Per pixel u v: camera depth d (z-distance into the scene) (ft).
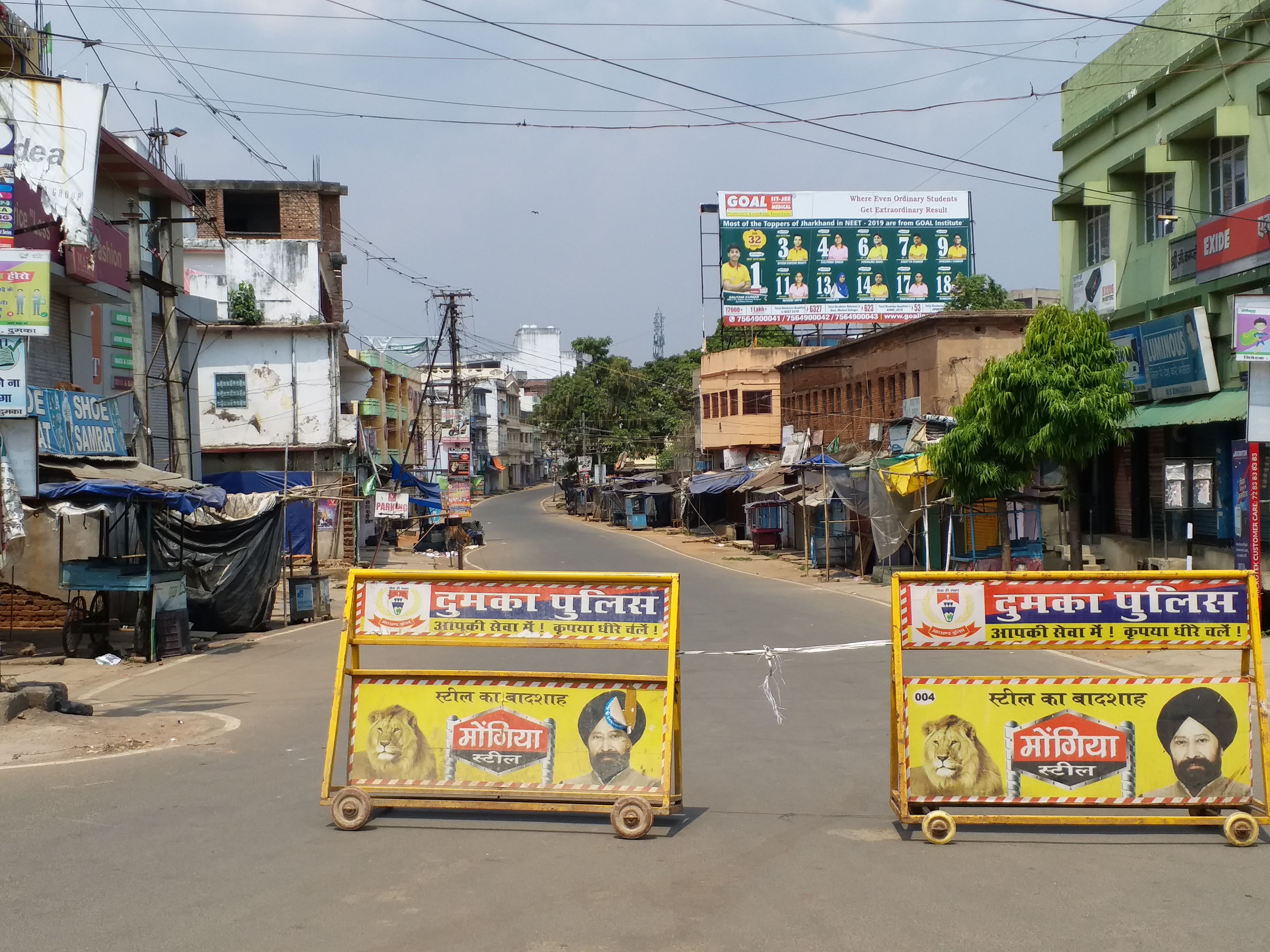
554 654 51.47
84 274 64.75
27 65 64.13
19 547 41.27
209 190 147.54
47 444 53.83
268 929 16.67
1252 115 58.34
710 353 180.96
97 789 25.88
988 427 58.95
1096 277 75.15
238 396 132.05
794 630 58.18
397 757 22.93
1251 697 21.84
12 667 50.98
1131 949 15.80
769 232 145.28
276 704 39.19
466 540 142.41
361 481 141.79
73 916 17.29
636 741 22.49
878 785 25.99
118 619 63.93
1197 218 64.13
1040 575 21.93
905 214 146.72
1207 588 21.86
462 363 402.52
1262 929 16.55
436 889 18.53
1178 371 64.23
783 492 118.01
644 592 22.58
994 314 99.60
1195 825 21.97
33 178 56.80
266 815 23.47
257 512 78.33
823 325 155.63
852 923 16.84
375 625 23.13
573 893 18.30
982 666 45.24
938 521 82.28
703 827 22.41
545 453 459.32
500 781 22.67
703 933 16.46
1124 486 75.97
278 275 140.87
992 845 21.15
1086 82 77.56
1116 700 21.80
